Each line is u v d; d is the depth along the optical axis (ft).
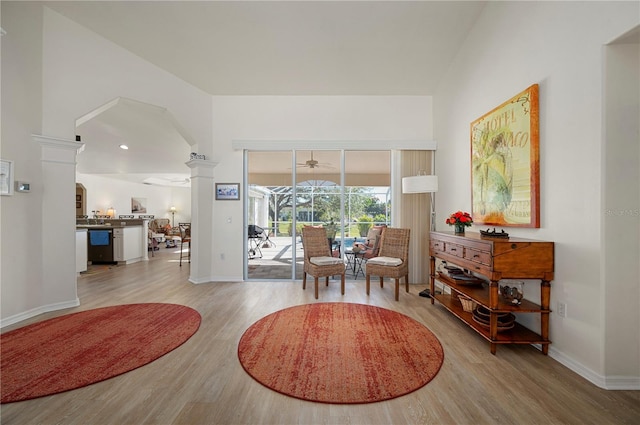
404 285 13.70
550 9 6.78
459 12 9.54
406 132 14.44
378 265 11.80
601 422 4.68
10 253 8.75
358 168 14.99
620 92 5.54
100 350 7.07
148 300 11.28
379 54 11.62
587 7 5.85
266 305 10.68
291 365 6.41
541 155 7.09
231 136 14.52
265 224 15.28
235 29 10.28
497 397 5.33
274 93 14.35
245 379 5.89
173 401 5.20
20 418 4.74
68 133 10.14
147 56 11.85
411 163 14.21
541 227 7.12
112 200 34.09
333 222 14.98
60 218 10.02
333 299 11.46
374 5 9.17
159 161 23.57
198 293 12.26
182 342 7.52
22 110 9.04
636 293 5.60
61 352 6.95
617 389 5.55
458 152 11.50
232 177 14.51
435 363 6.51
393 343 7.52
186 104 13.50
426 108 14.46
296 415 4.87
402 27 10.16
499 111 8.48
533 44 7.32
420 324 8.82
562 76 6.47
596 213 5.72
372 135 14.42
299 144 14.26
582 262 6.03
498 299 7.60
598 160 5.67
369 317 9.43
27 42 9.16
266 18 9.73
